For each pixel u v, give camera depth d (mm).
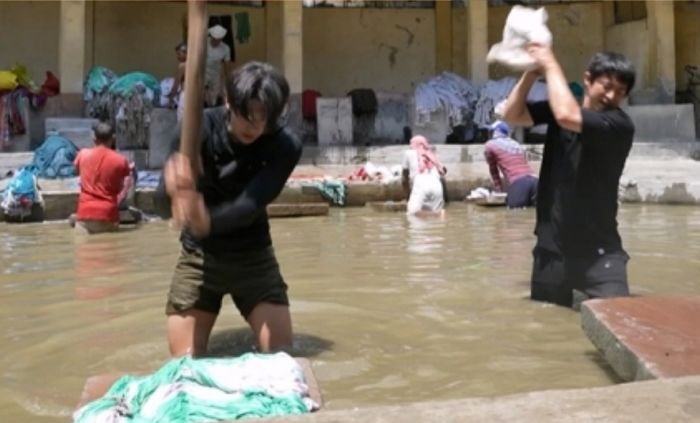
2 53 16438
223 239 3625
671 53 17109
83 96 14578
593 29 19234
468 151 14750
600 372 3377
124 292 5098
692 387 2461
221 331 4109
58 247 7145
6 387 3270
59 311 4586
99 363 3588
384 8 19281
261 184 3488
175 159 3178
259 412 2525
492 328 4105
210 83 13906
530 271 5641
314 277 5543
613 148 4344
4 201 9203
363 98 16922
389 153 14711
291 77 16047
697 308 3754
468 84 16422
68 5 14453
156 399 2598
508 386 3199
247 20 18016
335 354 3650
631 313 3646
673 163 13688
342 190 10508
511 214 9391
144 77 14000
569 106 4246
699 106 18203
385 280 5398
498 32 19109
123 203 8969
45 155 11828
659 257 6207
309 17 19047
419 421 2238
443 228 8227
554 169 4574
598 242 4445
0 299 4914
